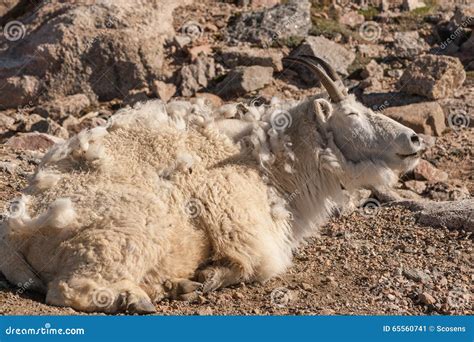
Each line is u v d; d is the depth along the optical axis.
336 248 19.14
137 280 15.38
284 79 31.62
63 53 31.30
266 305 16.00
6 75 31.52
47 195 16.12
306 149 17.80
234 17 35.22
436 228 20.08
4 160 24.03
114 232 15.29
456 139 27.41
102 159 16.47
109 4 33.09
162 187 16.20
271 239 16.83
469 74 31.50
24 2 35.62
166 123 17.41
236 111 18.50
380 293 16.88
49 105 30.03
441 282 17.39
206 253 16.36
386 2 36.72
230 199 16.48
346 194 18.41
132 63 31.47
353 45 33.75
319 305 16.19
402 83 29.61
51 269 15.61
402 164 17.77
